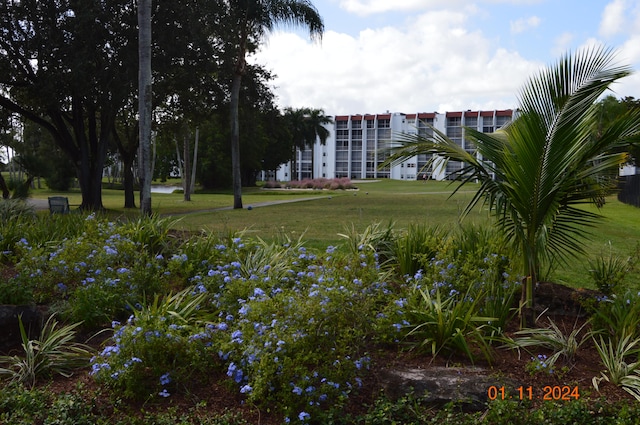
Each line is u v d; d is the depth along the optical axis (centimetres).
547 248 514
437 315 459
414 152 510
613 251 1052
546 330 480
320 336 407
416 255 618
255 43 2747
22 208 1080
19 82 2244
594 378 409
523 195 481
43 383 402
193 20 2230
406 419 360
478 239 675
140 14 1712
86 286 526
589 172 470
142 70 1730
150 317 411
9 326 462
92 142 2642
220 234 772
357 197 4081
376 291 506
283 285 536
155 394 378
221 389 392
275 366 364
